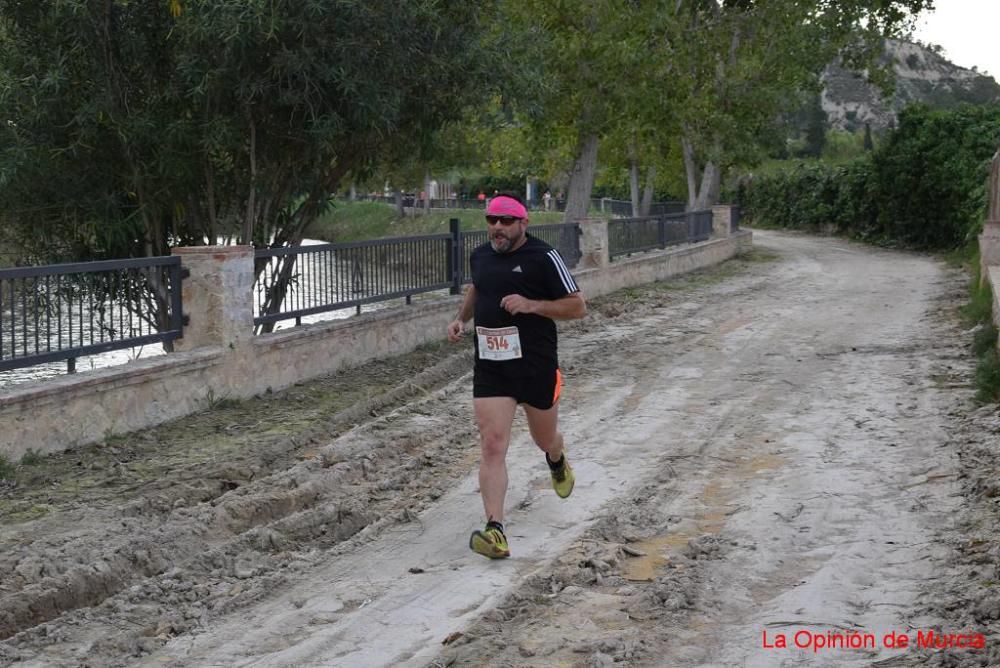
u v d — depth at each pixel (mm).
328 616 4824
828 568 5219
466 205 68000
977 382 9258
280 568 5484
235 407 9203
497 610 4758
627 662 4211
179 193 12070
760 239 40031
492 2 13102
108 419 7945
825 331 13594
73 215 11609
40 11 10883
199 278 9172
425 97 12695
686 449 7797
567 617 4723
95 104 10750
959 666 4031
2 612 4730
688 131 31766
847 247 34625
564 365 11438
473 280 5664
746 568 5297
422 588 5148
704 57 31188
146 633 4664
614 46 20531
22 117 10898
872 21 34281
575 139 23422
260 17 10219
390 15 11188
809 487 6672
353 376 10758
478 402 5582
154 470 7195
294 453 7801
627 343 13016
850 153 94188
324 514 6234
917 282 20703
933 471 6840
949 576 5020
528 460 7562
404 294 12430
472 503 6578
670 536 5895
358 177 13742
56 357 7707
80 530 5879
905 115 33594
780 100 33562
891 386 9727
